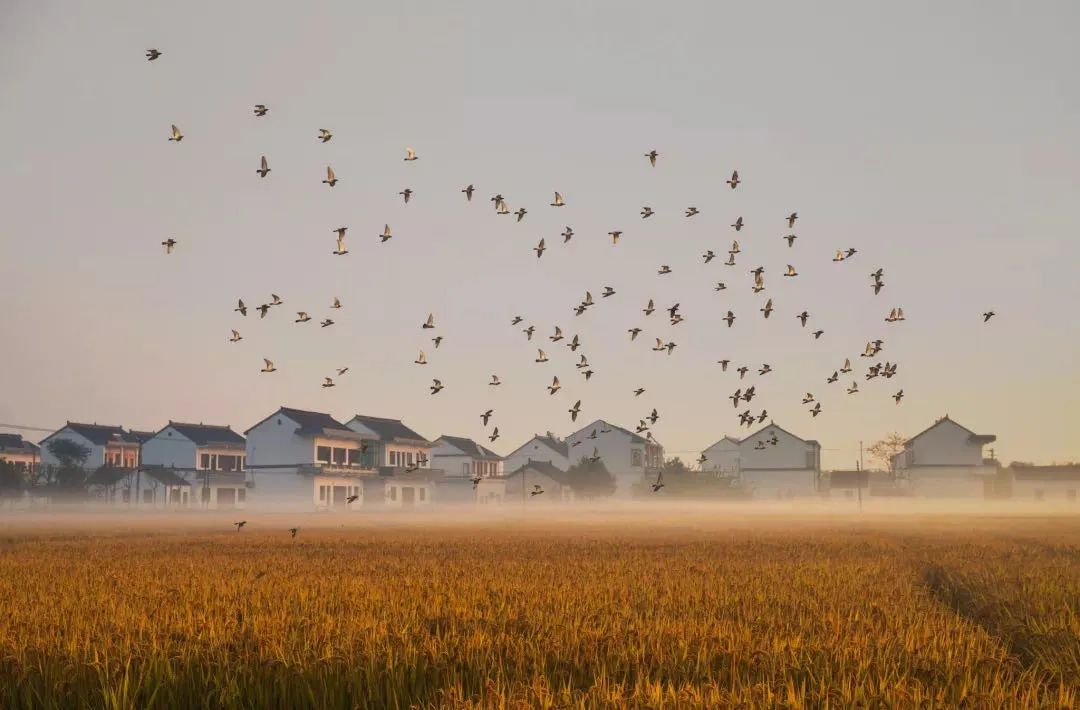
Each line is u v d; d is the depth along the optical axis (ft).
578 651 82.23
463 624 96.58
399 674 75.61
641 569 177.17
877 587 140.46
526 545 271.69
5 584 145.59
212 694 74.33
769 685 70.59
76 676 76.64
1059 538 304.30
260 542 290.15
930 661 78.38
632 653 81.56
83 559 212.64
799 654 81.25
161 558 217.36
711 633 89.10
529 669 78.13
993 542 280.72
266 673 75.77
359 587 135.64
